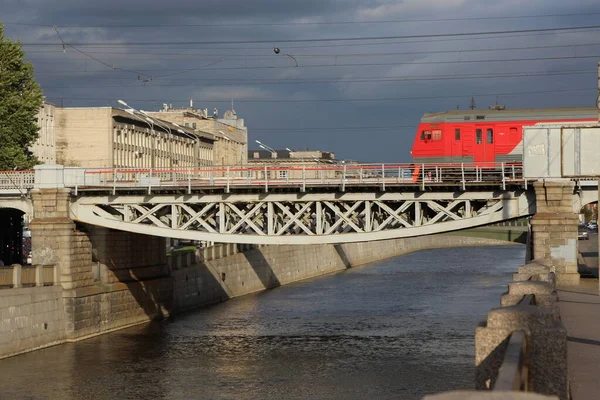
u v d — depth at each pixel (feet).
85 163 444.55
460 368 172.14
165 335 225.15
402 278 406.62
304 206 210.38
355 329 230.07
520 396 25.80
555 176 120.88
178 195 215.31
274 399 149.89
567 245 193.67
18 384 164.55
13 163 273.54
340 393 152.97
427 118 254.47
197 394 155.33
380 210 216.13
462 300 298.56
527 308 45.83
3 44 280.31
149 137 499.51
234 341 213.66
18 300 198.70
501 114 247.91
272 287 377.30
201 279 303.07
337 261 479.00
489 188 202.08
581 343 82.23
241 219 213.05
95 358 191.93
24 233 404.16
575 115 243.40
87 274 227.81
